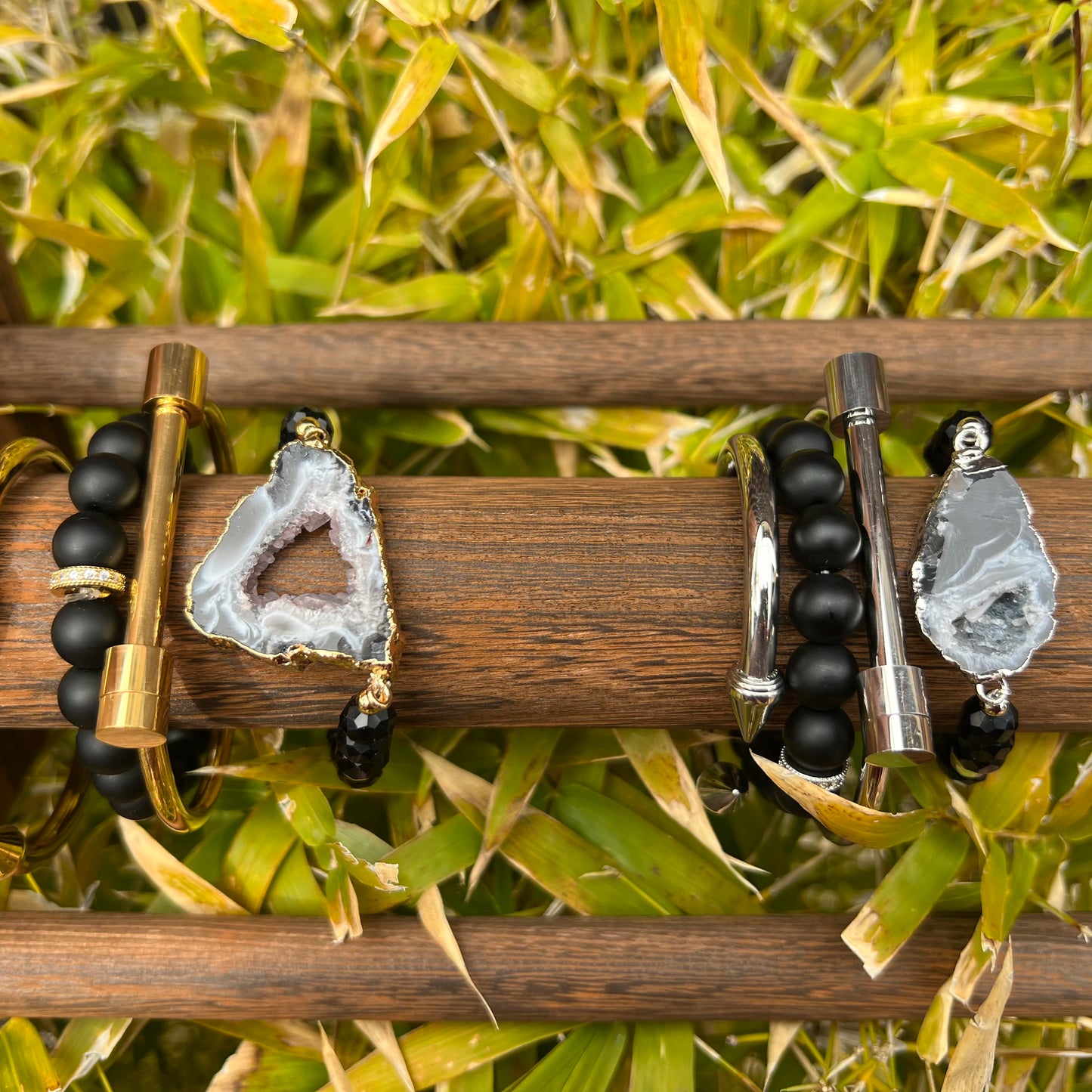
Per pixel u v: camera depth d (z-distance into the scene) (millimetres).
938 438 214
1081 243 269
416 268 289
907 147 267
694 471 262
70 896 257
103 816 264
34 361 244
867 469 202
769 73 288
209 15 269
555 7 269
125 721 186
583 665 208
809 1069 241
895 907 220
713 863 241
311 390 249
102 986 215
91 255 270
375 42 276
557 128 269
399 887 225
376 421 267
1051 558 208
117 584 198
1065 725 213
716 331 247
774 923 221
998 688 198
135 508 208
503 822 231
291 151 274
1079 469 258
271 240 279
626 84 271
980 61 276
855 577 208
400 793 249
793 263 278
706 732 239
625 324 249
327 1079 235
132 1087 250
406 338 246
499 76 264
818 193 268
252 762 230
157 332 247
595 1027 233
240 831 241
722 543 210
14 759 257
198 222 283
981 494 205
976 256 265
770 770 204
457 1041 228
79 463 203
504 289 266
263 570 206
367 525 204
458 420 260
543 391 250
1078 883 257
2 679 206
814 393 250
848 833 210
